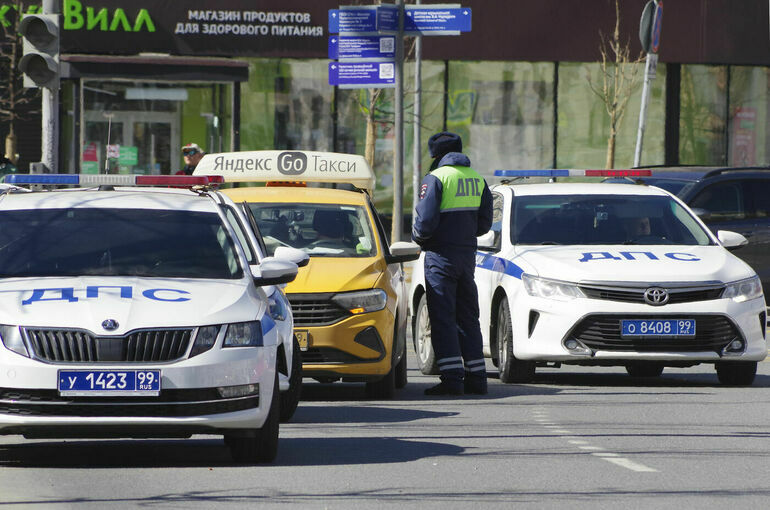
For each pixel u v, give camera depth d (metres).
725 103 106.62
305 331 35.38
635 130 105.25
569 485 23.48
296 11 100.44
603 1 103.94
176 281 26.56
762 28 105.94
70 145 97.44
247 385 24.98
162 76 93.88
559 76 104.12
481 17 103.06
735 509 21.38
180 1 99.50
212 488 23.12
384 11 65.88
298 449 27.80
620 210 43.09
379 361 35.97
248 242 30.27
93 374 24.20
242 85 100.19
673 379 42.97
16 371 24.16
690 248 41.25
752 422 31.89
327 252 38.22
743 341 38.72
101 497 22.27
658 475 24.53
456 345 38.31
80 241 27.89
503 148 104.12
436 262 38.44
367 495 22.50
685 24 105.25
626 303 38.19
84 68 92.94
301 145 101.38
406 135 103.06
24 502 21.84
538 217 42.84
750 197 61.25
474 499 22.16
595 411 34.06
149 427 24.44
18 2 98.94
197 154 61.81
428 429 30.86
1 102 99.44
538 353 38.84
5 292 25.59
